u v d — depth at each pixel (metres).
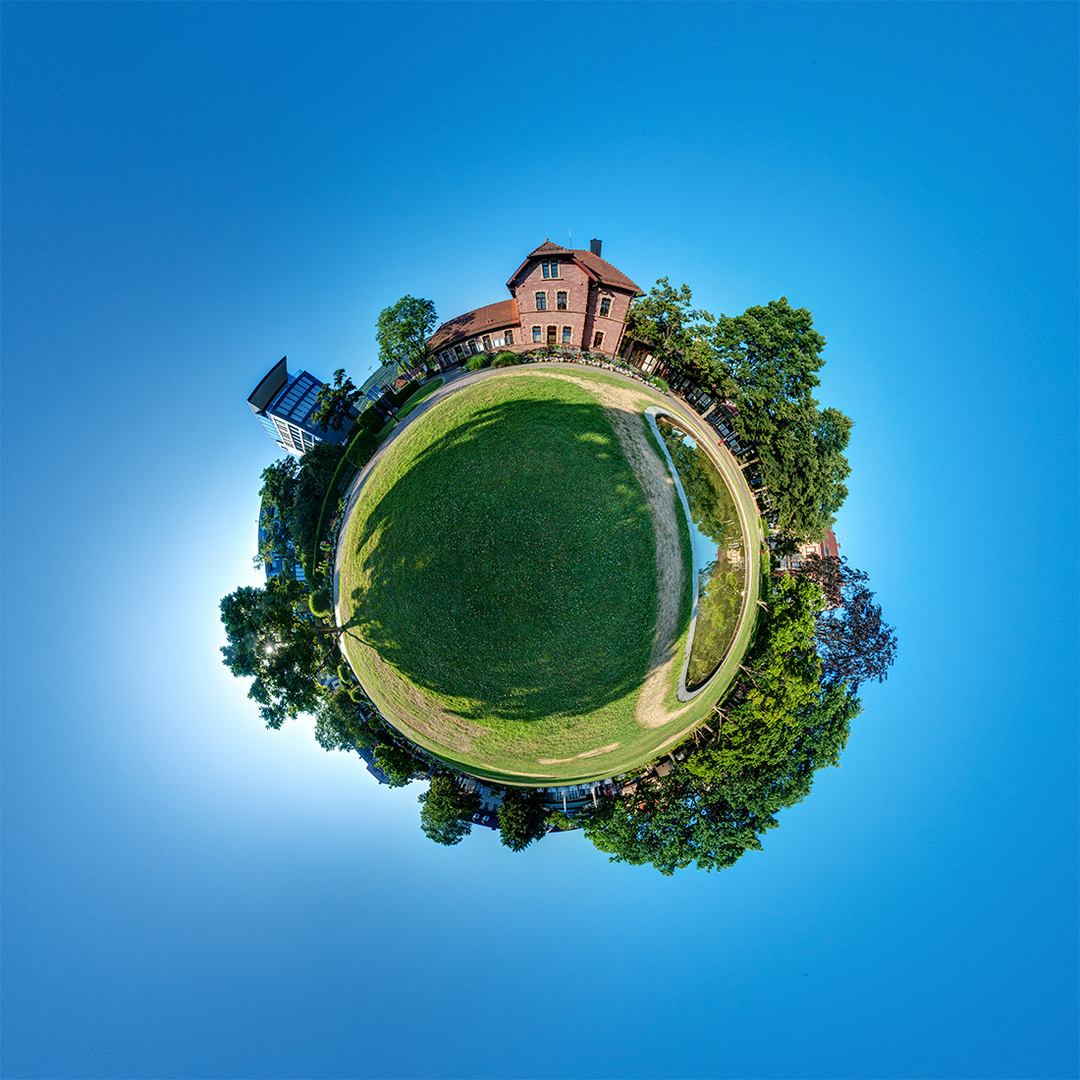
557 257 44.19
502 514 36.38
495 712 36.91
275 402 65.06
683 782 38.88
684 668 38.50
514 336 51.56
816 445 46.66
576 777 39.91
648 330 49.00
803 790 37.50
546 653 35.72
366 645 40.06
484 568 36.09
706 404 49.59
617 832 37.53
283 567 48.34
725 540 42.75
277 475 49.31
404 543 38.16
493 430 39.22
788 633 37.88
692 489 42.50
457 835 40.69
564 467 37.34
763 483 45.56
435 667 37.38
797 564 48.25
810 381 44.66
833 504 47.91
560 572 35.62
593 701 36.47
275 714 38.12
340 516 44.12
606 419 40.38
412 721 39.47
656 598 37.03
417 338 52.88
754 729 36.59
